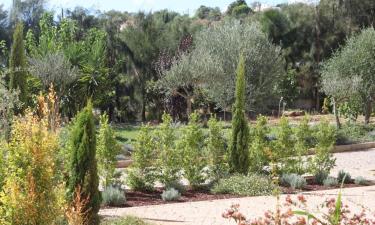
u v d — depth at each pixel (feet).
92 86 86.28
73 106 84.74
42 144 16.37
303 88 113.60
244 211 31.24
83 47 86.43
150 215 30.73
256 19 117.39
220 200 35.14
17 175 16.26
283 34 115.14
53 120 20.49
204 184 39.19
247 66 84.43
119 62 102.53
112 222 26.23
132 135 72.43
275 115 102.53
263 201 34.30
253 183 37.47
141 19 112.16
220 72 82.02
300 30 115.24
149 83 102.94
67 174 23.62
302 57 115.34
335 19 114.32
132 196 36.01
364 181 41.57
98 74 86.17
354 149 62.80
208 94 87.97
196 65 81.56
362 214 14.52
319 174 41.75
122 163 48.06
